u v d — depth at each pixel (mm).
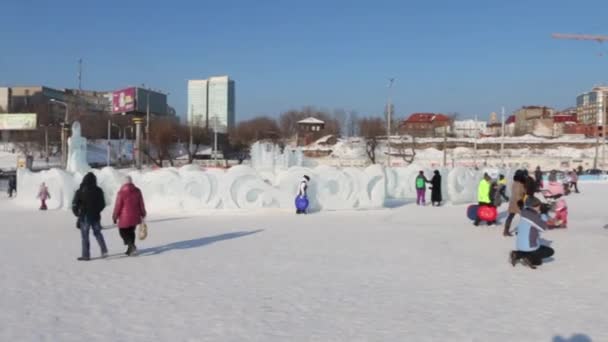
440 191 31062
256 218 23922
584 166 95000
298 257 13555
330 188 27422
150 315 8320
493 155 102812
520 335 7391
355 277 11133
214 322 7965
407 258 13406
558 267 12203
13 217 25094
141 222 13953
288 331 7559
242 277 11109
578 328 7676
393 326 7793
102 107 182375
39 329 7637
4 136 117875
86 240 13117
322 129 130000
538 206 12211
